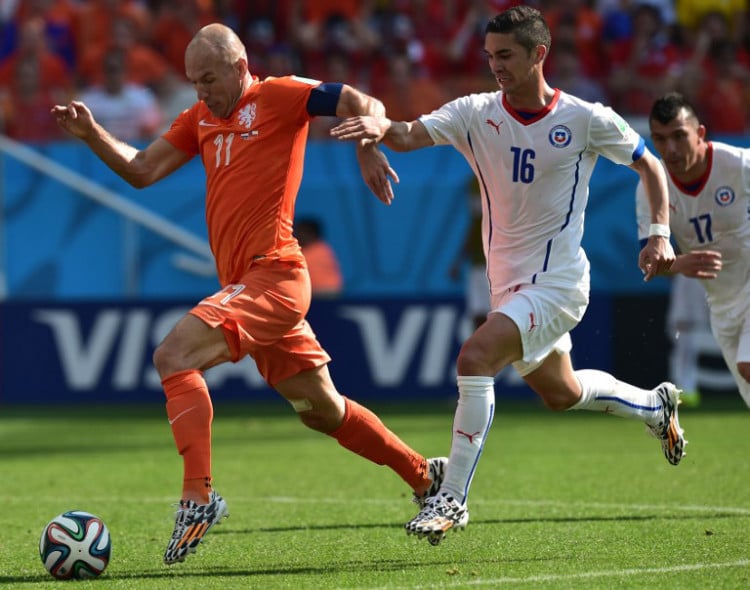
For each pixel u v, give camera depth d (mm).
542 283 19906
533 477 29875
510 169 20016
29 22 60531
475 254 48312
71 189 56062
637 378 48781
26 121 57438
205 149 20562
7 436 42438
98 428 44531
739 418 43562
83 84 60688
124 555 20469
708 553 19344
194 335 19188
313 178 56656
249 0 63844
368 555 19938
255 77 20766
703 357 50656
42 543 18359
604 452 34906
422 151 56875
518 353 19719
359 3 64750
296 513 24938
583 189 20219
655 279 55375
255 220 19984
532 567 18422
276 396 52125
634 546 20125
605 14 64438
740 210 23812
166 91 59281
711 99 59219
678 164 23469
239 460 34625
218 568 19078
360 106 20000
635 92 59219
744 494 26297
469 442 19125
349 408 20938
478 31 62969
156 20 63031
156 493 28750
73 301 51906
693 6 66312
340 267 56656
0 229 55938
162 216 56406
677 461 23703
